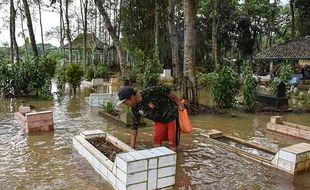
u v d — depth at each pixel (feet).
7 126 30.50
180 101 22.85
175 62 72.28
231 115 39.42
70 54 89.56
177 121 22.72
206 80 64.49
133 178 15.64
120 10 106.22
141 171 15.81
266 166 20.35
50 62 60.44
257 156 21.58
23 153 22.12
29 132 27.53
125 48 106.22
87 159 20.53
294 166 19.07
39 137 26.35
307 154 19.65
